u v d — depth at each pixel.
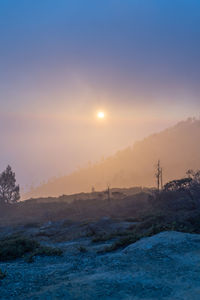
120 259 10.21
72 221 34.38
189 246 10.86
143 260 9.70
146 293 6.71
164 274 8.03
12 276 8.98
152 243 11.66
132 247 11.85
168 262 9.21
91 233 22.69
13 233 31.66
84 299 6.50
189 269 8.34
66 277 8.43
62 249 15.30
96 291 6.95
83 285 7.43
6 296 7.01
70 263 10.84
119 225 25.81
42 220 45.78
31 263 11.59
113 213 43.50
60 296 6.75
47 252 13.29
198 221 18.61
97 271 8.88
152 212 34.72
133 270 8.61
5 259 12.91
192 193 37.84
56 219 44.69
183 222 18.48
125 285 7.29
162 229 15.61
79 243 18.17
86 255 12.77
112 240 17.58
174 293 6.64
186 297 6.36
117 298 6.49
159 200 40.84
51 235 26.81
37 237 25.77
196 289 6.77
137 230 20.59
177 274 7.95
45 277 8.66
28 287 7.68
